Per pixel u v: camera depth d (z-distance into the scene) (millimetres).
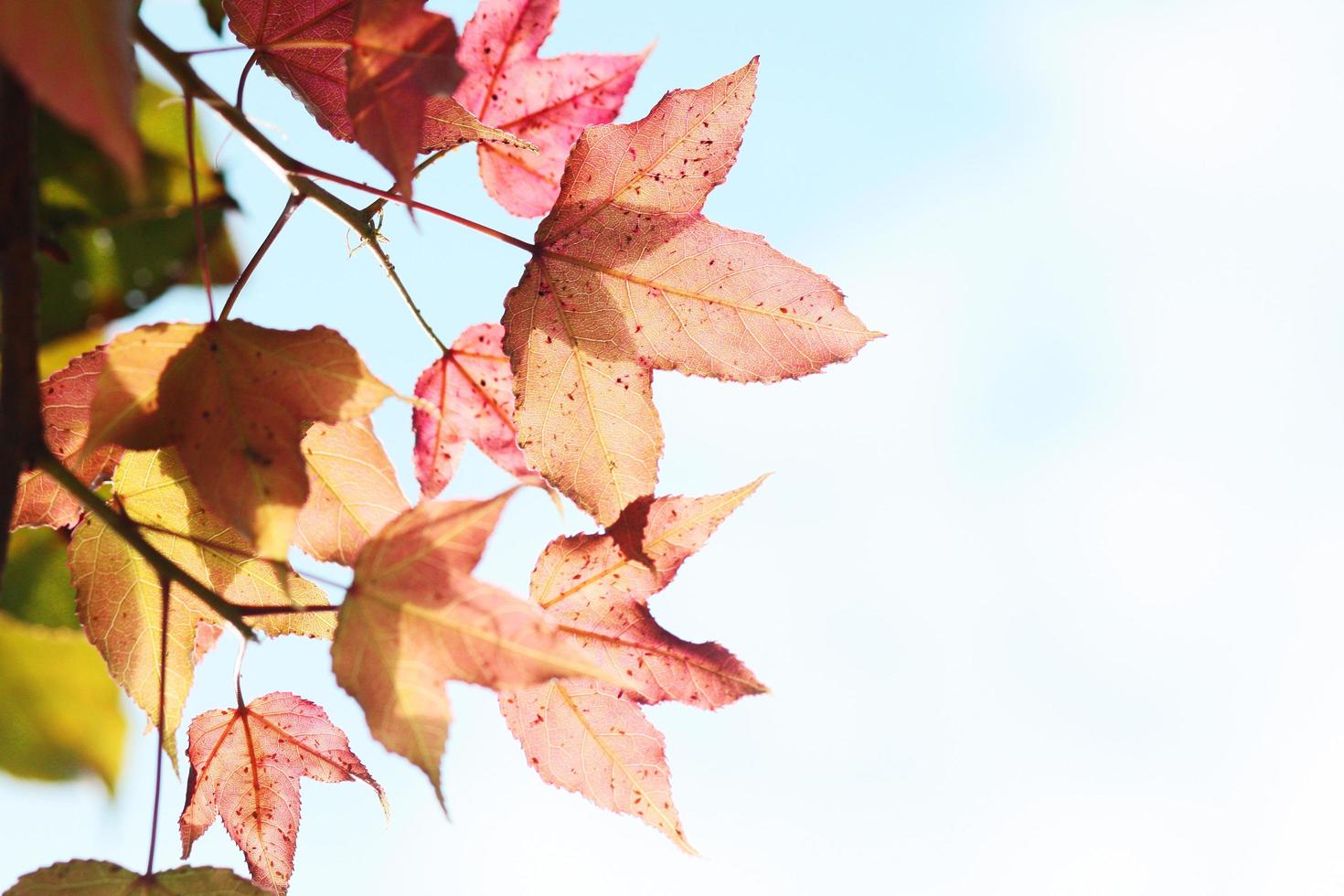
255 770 680
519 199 695
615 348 680
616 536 671
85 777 652
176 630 661
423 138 667
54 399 646
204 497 623
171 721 659
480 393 692
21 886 626
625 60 692
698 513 679
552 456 675
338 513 663
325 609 630
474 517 625
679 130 678
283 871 680
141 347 626
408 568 625
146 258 673
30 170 596
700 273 682
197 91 637
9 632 655
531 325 677
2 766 647
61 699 654
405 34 622
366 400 630
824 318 683
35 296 598
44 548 663
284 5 663
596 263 680
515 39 688
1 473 596
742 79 680
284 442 626
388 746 621
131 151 569
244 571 664
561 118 693
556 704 685
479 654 623
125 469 652
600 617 684
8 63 567
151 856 640
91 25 568
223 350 629
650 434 679
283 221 649
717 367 683
